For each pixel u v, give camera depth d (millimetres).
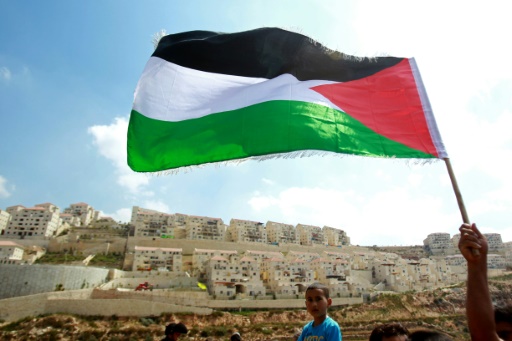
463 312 92875
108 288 86062
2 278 75062
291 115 9617
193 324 72562
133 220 161000
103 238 136625
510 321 4203
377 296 98312
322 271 106625
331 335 6074
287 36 10609
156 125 10273
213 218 156000
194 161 9906
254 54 10711
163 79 10734
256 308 82375
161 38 11148
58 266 81688
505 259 169000
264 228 158625
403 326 4613
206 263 107438
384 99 9492
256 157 9422
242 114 10086
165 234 143625
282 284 95312
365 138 9039
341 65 10242
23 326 64562
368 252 157875
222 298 85875
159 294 80500
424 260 139125
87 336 63531
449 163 6895
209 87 10656
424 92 9156
